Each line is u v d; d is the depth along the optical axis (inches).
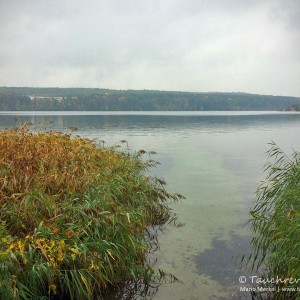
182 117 3184.1
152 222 300.7
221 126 1876.2
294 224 181.9
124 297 184.4
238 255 232.2
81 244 178.5
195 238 265.3
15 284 152.8
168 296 186.4
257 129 1626.5
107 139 1000.9
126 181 313.4
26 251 174.6
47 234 185.6
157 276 205.9
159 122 2250.2
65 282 171.6
